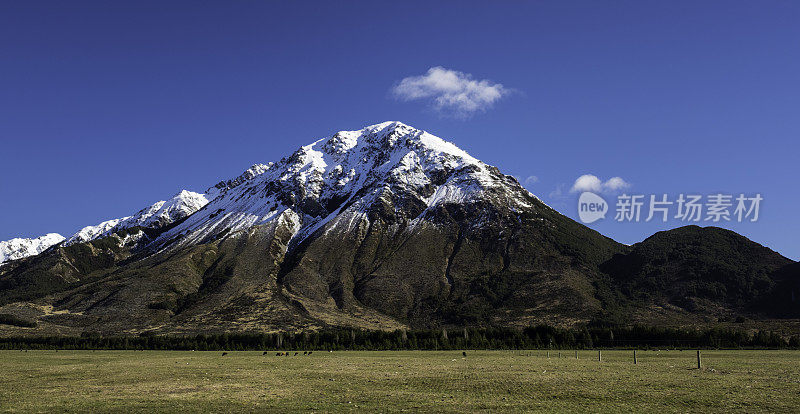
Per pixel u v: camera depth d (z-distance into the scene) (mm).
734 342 155625
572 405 51125
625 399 53812
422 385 65500
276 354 141375
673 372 77625
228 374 80500
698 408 49094
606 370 81625
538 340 166750
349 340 177500
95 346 188500
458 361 106062
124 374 81562
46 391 62688
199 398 56688
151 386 66562
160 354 147125
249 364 101500
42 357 132625
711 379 68000
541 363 98188
